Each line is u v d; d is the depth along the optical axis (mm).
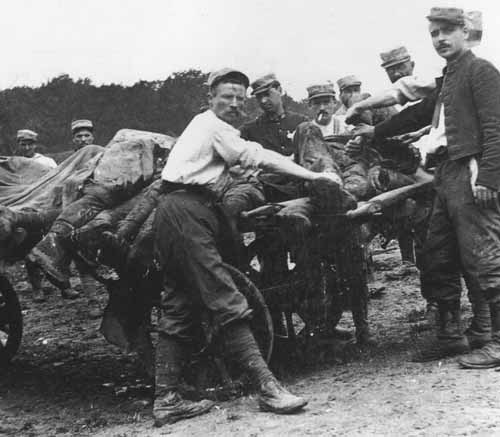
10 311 6734
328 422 3961
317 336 5574
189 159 4461
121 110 11898
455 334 5207
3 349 6723
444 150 5031
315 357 5547
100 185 5047
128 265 4867
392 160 6180
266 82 6684
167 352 4559
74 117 12812
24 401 5559
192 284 4465
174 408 4473
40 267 4746
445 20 4848
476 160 4840
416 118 5605
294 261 5406
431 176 6230
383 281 9203
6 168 6387
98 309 8977
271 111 6734
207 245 4434
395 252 11000
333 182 5027
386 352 5715
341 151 6707
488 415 3783
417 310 7566
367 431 3729
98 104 12492
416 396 4270
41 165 6426
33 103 13320
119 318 5148
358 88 8297
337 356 5648
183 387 4746
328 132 7531
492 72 4742
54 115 13023
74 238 4809
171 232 4430
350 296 5934
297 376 5285
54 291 10477
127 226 4855
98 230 4840
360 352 5770
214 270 4418
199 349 4859
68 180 5219
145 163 5254
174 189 4523
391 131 5738
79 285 10492
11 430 4836
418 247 6254
